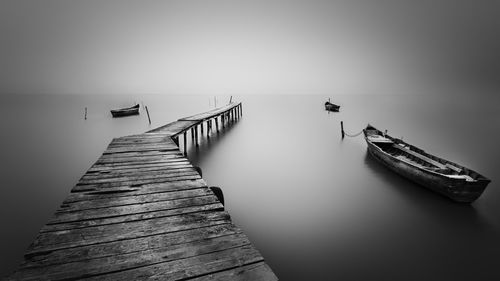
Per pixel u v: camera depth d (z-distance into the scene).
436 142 19.89
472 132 24.14
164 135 11.61
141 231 3.49
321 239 7.08
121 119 34.03
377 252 6.53
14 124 28.05
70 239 3.28
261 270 2.73
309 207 8.98
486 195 9.89
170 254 2.99
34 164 13.79
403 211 8.64
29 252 2.97
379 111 45.19
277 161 14.76
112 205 4.31
